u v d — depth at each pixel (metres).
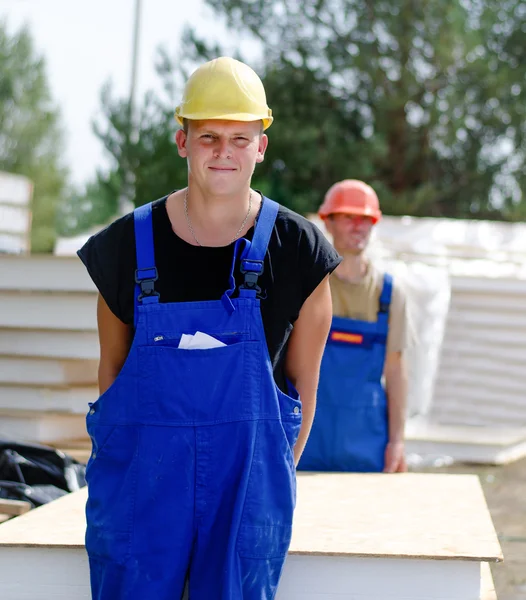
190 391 2.87
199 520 2.90
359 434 4.88
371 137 19.70
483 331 8.70
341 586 3.32
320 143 19.98
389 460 4.93
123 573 2.90
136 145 17.92
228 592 2.85
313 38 20.44
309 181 19.91
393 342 4.96
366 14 20.12
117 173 18.34
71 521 3.65
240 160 2.92
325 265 2.98
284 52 20.50
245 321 2.90
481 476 8.13
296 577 3.33
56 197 41.25
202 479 2.88
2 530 3.50
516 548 5.98
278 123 19.52
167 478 2.88
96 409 2.97
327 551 3.28
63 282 5.95
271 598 3.03
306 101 20.23
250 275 2.91
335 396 4.87
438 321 7.71
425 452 8.52
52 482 5.20
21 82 42.00
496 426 8.65
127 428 2.92
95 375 6.27
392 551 3.29
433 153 21.03
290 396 3.10
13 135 41.22
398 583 3.30
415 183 21.16
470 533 3.56
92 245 3.01
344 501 4.11
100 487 2.96
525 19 20.67
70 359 6.01
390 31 19.67
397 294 4.95
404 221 9.22
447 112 20.02
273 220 2.98
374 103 20.34
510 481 7.95
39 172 40.78
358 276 4.93
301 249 2.97
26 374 6.09
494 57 20.47
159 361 2.88
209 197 2.94
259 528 2.90
